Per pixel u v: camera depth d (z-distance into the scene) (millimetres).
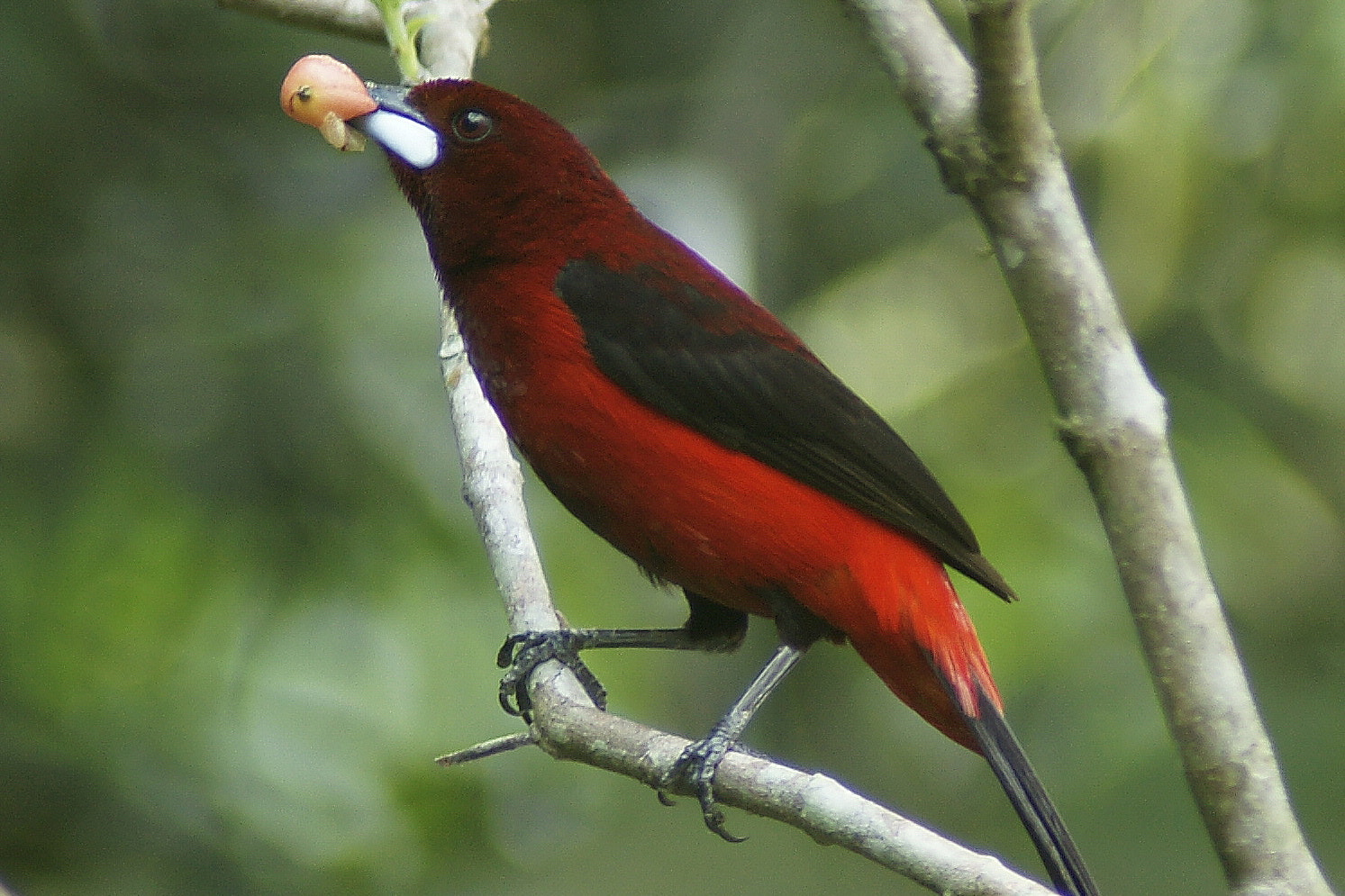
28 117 11500
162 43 12156
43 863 10094
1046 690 11898
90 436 11016
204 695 10234
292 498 10633
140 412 10961
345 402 10547
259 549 10625
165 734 10133
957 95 4172
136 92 12016
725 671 13148
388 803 10023
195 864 10047
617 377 6949
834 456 6969
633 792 14500
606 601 10750
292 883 10047
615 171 12883
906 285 12578
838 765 12938
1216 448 12344
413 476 10453
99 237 11562
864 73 13695
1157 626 4105
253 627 10398
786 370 7059
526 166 7340
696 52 13992
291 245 11266
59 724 10219
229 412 10781
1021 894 4566
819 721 13008
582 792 10867
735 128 13547
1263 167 12031
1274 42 11445
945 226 12891
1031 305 4145
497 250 7273
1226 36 11227
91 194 11703
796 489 6938
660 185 12156
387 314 10672
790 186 13539
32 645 10398
